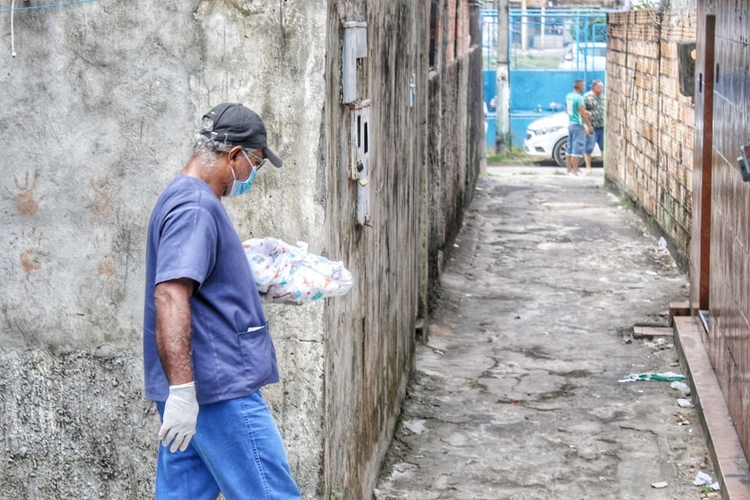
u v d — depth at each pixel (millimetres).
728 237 7320
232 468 3781
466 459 6902
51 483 5047
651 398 8086
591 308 11008
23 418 5016
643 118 15961
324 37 4469
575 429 7453
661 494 6348
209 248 3600
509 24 26344
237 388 3721
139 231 4793
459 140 14992
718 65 8172
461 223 15680
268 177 4578
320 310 4609
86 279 4871
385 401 6762
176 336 3475
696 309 9312
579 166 24797
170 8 4598
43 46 4727
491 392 8289
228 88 4594
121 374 4918
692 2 12242
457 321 10562
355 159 5211
